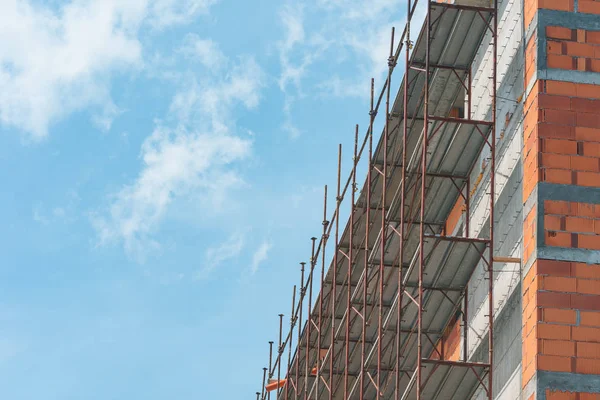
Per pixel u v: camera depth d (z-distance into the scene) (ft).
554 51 95.35
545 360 87.61
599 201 91.91
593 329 88.53
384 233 106.93
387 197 125.18
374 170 120.67
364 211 126.00
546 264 90.07
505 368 96.53
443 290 108.37
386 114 111.75
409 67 105.81
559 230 90.94
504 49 105.40
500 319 99.60
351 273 127.95
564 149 92.89
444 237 97.50
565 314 88.79
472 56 109.19
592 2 96.73
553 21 96.07
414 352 118.01
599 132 93.45
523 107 98.17
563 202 91.61
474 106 114.01
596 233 91.04
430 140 104.06
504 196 102.06
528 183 94.38
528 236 93.15
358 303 123.75
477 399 104.37
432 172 108.68
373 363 121.08
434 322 114.73
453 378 99.55
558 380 87.15
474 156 105.70
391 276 117.80
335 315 134.72
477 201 110.32
